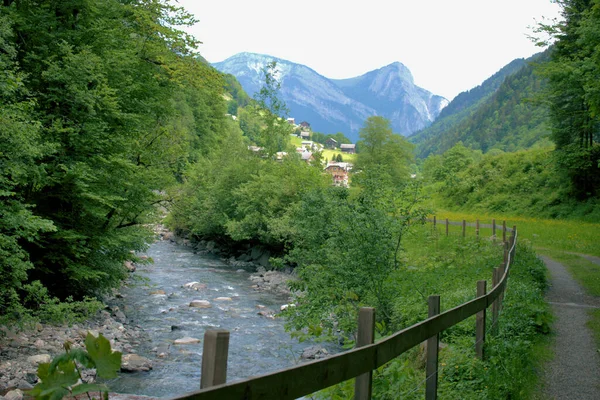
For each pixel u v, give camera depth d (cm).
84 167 1518
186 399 189
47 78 1480
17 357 1242
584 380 785
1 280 1271
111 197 1605
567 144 4491
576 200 4478
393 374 539
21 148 1177
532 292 1271
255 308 2178
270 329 1809
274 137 4759
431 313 541
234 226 3662
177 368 1352
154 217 2083
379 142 8506
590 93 1978
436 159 11844
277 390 254
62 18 1725
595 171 4419
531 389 733
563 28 2969
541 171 5366
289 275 2970
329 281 1342
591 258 2516
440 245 2634
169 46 2073
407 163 8769
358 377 380
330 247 1412
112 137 1680
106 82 1650
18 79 1223
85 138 1555
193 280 2869
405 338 437
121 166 1689
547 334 1075
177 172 2211
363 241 1305
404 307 1202
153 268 3288
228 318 1973
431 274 1543
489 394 631
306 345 1592
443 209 6009
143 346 1555
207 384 219
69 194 1609
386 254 1318
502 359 762
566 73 2962
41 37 1611
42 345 1363
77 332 1552
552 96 3672
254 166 4366
